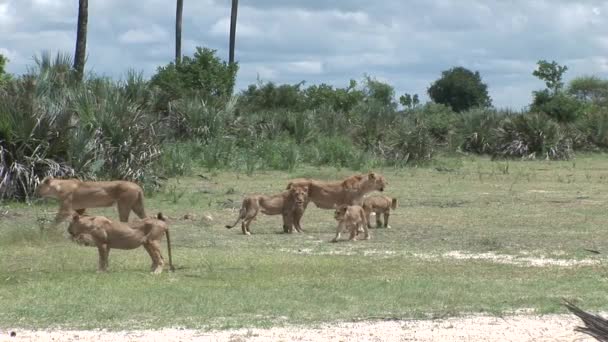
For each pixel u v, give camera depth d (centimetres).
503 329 2377
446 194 6072
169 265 3216
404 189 6388
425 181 7081
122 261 3391
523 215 4991
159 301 2639
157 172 6150
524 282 3036
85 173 5447
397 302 2683
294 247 3897
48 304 2594
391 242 4041
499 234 4269
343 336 2272
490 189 6456
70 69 6512
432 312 2570
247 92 12106
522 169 8644
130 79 7931
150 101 8081
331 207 4606
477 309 2612
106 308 2553
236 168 7744
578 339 2258
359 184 4581
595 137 11562
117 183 4388
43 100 5625
